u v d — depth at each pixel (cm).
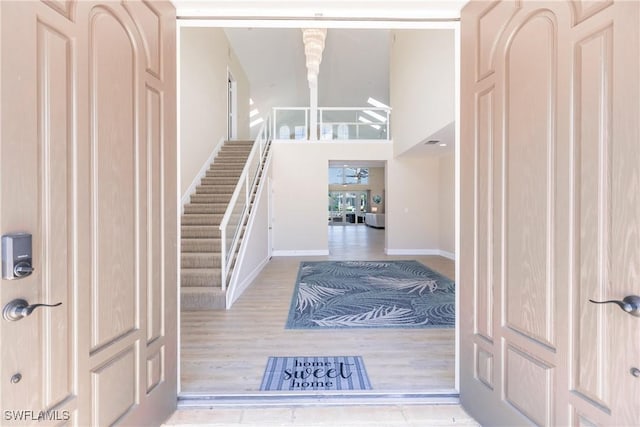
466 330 174
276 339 280
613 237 101
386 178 793
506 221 144
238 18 178
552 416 121
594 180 106
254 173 578
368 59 876
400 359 240
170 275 171
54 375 103
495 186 151
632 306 93
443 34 421
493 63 152
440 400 185
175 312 177
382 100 1200
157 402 159
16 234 90
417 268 608
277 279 518
